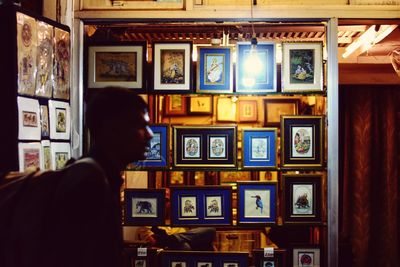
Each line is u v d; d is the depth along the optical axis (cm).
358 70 569
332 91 334
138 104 179
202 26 389
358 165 605
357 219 605
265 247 358
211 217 346
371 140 603
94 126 176
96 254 158
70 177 164
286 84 339
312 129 341
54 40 293
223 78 343
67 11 331
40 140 274
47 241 163
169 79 343
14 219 167
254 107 447
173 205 346
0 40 251
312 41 340
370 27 404
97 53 345
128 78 343
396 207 602
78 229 159
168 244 356
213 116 449
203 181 448
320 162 340
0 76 251
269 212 344
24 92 258
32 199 168
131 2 340
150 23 344
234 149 343
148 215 346
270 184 344
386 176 603
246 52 341
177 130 345
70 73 335
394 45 483
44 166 277
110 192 166
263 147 345
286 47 341
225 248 365
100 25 352
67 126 307
